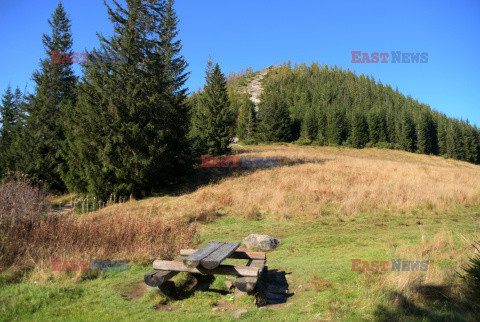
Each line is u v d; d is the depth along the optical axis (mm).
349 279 4070
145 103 18297
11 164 24547
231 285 4234
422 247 5141
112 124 17422
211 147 30172
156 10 20641
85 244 5492
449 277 3473
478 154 72000
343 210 12180
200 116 31328
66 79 28188
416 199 13055
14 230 5379
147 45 19594
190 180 21984
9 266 4527
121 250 5586
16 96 37000
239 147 45812
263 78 166625
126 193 18047
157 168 19078
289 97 108125
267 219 11414
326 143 60562
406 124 64812
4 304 3219
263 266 4477
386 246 5898
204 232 9375
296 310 3219
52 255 4930
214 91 31891
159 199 16875
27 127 25875
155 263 3840
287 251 6789
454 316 2631
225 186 17766
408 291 3217
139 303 3443
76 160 18672
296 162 25547
